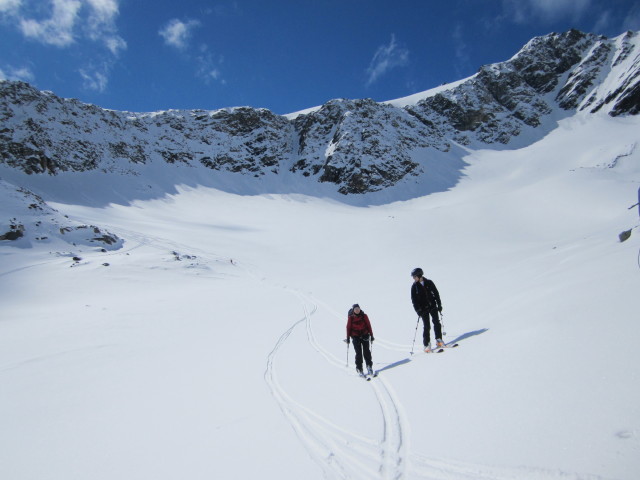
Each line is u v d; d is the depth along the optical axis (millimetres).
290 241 53719
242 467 4848
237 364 9961
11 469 5359
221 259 41344
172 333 14859
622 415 3879
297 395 7293
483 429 4656
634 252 9438
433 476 4145
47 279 29844
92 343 13594
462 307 12984
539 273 13891
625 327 5461
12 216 40688
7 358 12156
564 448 3787
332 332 13836
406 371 7719
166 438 5910
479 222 50781
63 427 6691
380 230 53125
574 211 47375
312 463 4801
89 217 57406
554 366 5344
